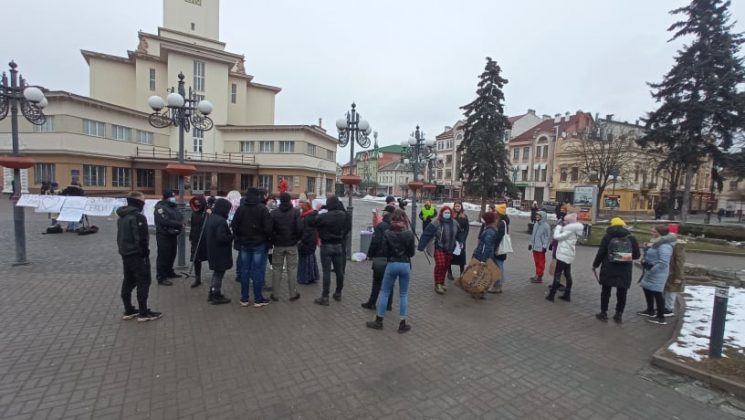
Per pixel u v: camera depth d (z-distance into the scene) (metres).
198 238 7.47
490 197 24.75
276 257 6.09
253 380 3.65
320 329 5.05
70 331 4.64
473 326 5.48
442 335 5.08
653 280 5.97
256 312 5.62
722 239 17.42
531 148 50.38
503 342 4.94
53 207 11.70
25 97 8.15
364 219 23.53
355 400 3.39
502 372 4.09
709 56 21.34
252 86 48.81
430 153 17.44
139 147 34.59
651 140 24.47
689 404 3.58
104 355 4.04
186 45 39.56
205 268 8.41
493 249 6.98
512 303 6.79
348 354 4.34
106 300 5.86
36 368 3.70
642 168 37.16
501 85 23.94
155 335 4.62
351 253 10.09
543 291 7.77
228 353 4.21
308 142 41.81
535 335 5.25
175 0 42.41
